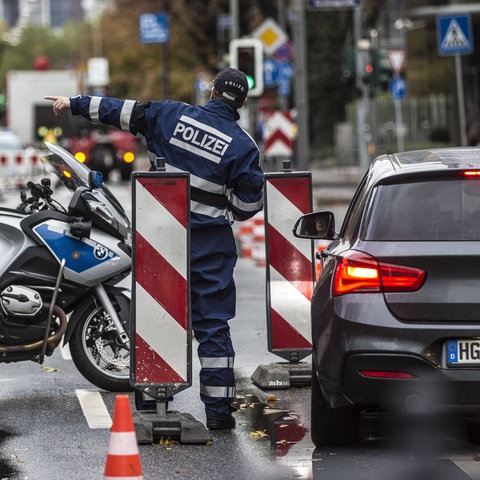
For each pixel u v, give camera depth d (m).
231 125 19.22
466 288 16.30
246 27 126.56
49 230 21.89
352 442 18.11
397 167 17.59
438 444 18.12
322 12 136.38
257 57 56.97
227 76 19.23
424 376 16.30
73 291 22.12
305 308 23.25
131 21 135.88
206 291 19.23
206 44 133.25
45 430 19.73
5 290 21.56
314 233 19.62
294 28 61.94
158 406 18.80
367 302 16.53
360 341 16.48
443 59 109.88
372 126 87.06
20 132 135.00
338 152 134.00
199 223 19.05
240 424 19.95
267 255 23.23
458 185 16.97
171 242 18.52
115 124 19.50
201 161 19.05
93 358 22.73
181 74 164.75
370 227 16.92
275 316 23.31
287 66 94.56
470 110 103.81
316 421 17.89
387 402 16.52
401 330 16.33
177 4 130.12
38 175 88.06
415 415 20.14
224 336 19.42
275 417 20.52
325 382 17.06
